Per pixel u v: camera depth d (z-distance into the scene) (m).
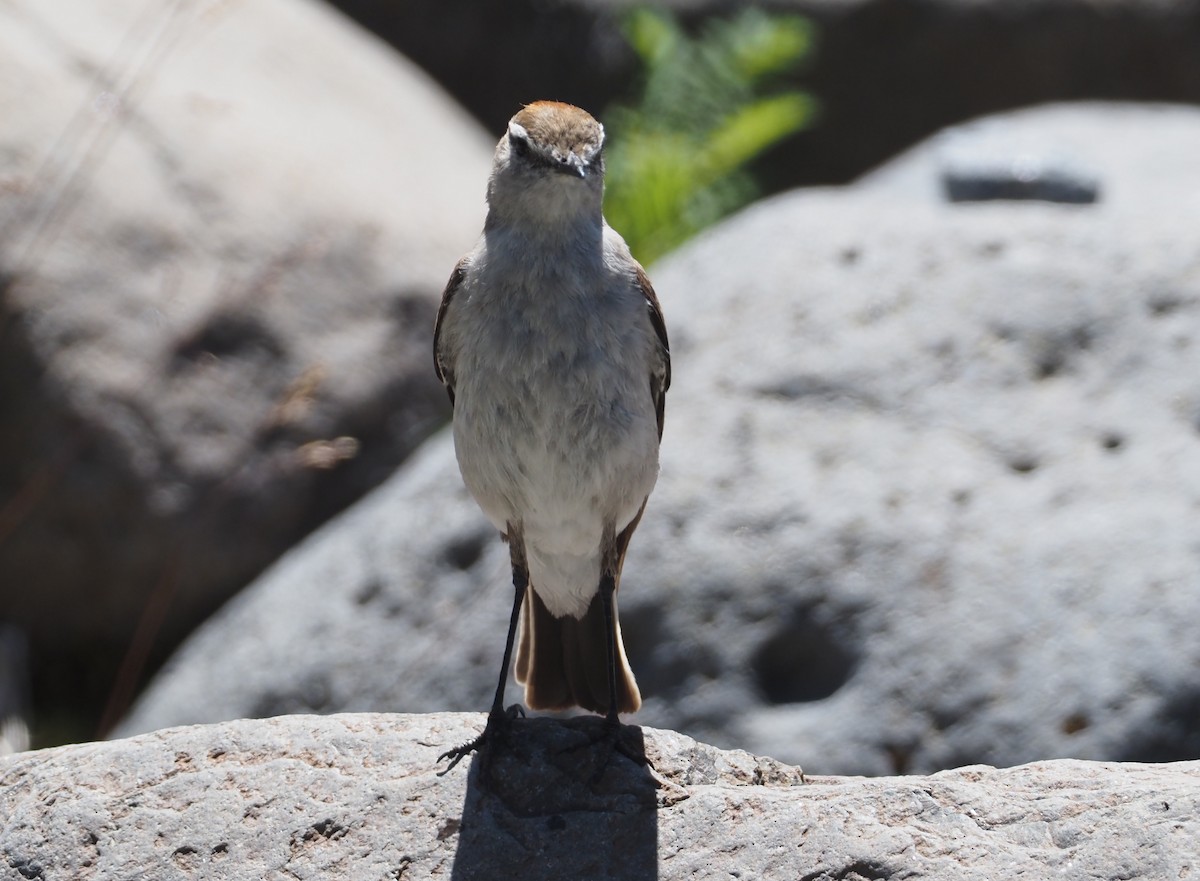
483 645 11.50
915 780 7.26
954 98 24.94
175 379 14.72
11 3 16.52
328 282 15.64
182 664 12.50
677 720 10.70
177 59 17.30
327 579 12.35
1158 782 7.09
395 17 24.59
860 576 10.96
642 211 18.53
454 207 17.34
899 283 12.53
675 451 11.78
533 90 24.67
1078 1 24.75
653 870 7.02
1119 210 13.45
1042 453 11.41
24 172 14.99
